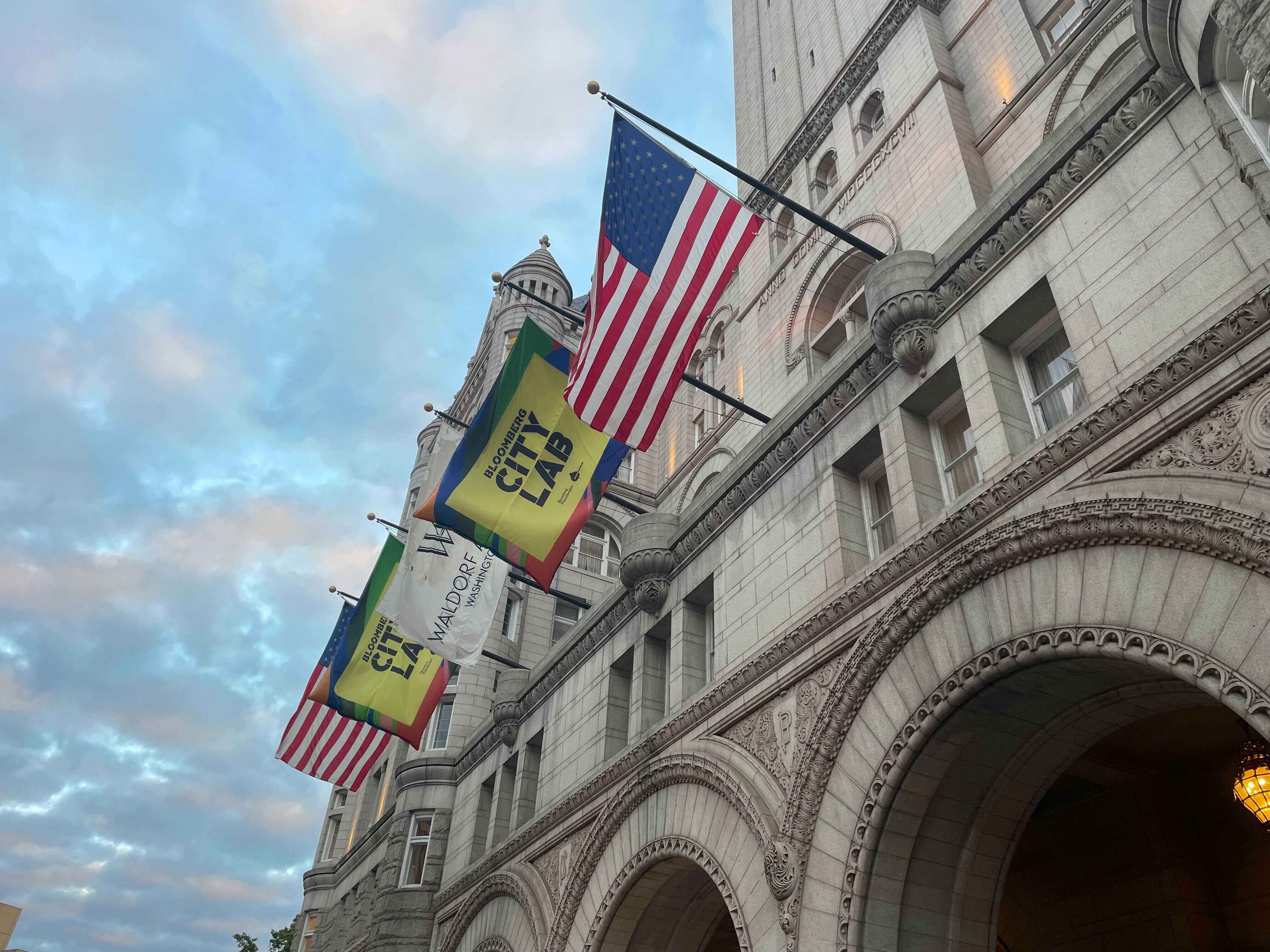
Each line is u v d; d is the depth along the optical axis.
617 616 18.00
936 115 20.44
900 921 9.45
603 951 14.40
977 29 21.62
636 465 36.09
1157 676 8.38
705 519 15.50
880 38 24.12
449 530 16.05
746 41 35.03
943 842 9.73
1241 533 6.77
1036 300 10.11
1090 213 9.51
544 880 17.42
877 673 10.23
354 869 32.28
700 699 13.66
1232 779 11.55
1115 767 11.81
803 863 10.33
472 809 23.59
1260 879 10.91
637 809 14.64
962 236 11.09
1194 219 8.27
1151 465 7.92
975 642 9.12
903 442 11.35
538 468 15.10
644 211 12.50
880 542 12.01
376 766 34.88
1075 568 8.28
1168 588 7.38
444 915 22.45
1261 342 7.22
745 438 27.31
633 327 12.03
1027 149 17.94
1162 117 8.95
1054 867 12.76
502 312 42.50
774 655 12.19
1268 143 7.34
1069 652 8.12
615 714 17.22
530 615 31.55
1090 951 11.91
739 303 31.72
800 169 26.20
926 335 11.27
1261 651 6.56
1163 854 11.45
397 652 19.81
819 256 23.30
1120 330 8.65
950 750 9.54
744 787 11.69
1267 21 6.67
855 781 10.08
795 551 12.84
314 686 22.70
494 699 25.28
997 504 9.34
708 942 15.59
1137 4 8.40
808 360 22.23
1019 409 10.17
